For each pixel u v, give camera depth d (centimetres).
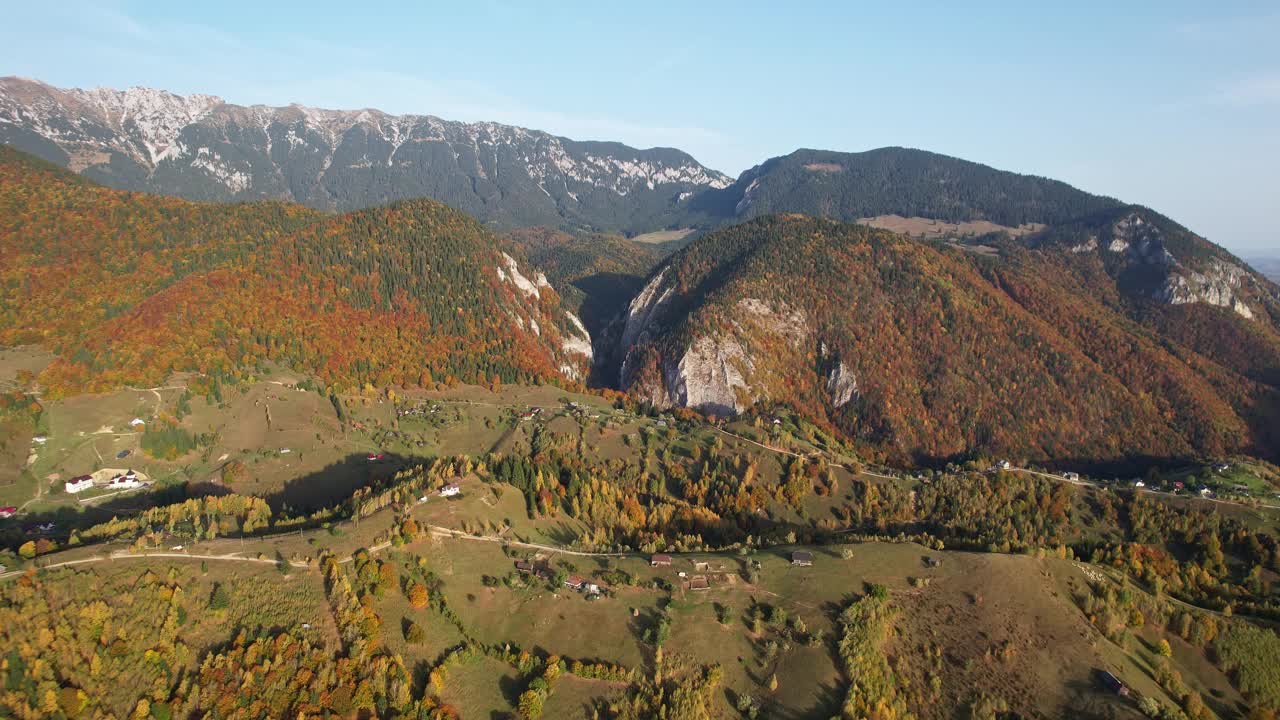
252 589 13462
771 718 13062
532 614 14675
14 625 11762
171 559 13950
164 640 12206
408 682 12381
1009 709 13562
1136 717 13238
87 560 13488
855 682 13462
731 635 14612
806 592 15800
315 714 11650
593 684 13400
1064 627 15225
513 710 12750
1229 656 15612
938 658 14425
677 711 12875
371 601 13562
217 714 11394
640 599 15425
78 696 11069
